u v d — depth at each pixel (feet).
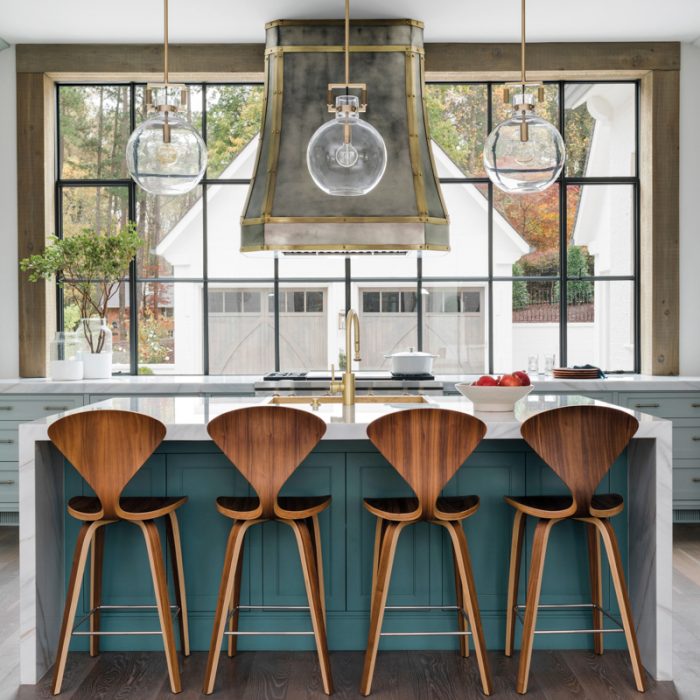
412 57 15.96
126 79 18.52
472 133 19.45
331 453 10.33
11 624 11.24
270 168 14.99
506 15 16.21
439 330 21.40
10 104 18.06
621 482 10.50
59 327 19.12
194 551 10.37
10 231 18.16
